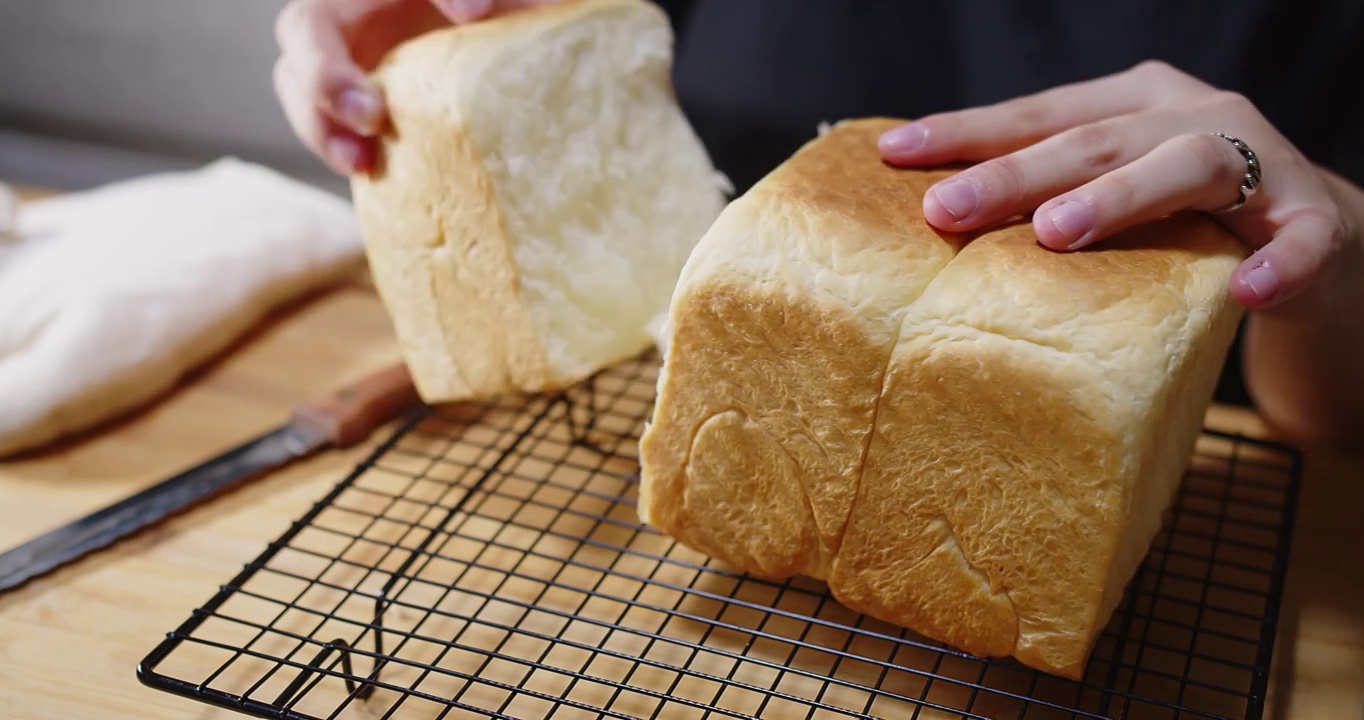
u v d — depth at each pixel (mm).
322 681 639
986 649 625
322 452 756
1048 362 590
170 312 793
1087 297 593
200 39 1059
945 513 616
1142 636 658
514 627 646
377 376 778
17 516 729
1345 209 694
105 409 778
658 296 736
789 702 633
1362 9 801
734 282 617
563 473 736
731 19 924
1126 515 594
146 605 677
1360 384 732
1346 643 658
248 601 675
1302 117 824
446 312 718
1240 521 680
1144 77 687
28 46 1116
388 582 647
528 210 697
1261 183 642
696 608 670
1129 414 585
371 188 715
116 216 868
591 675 640
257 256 837
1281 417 765
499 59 687
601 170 723
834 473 625
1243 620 665
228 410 792
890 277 607
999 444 601
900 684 640
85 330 767
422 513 716
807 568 648
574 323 713
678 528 659
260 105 1079
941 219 614
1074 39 854
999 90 868
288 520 718
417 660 647
